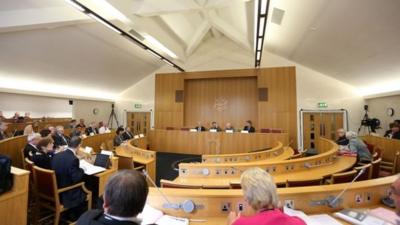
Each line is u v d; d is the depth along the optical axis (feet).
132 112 35.63
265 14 14.71
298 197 5.69
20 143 15.79
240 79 30.96
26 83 23.65
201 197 5.63
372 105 25.63
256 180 3.90
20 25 14.93
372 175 10.23
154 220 5.25
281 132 25.00
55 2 15.16
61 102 34.32
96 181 10.66
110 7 14.69
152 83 34.37
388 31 13.71
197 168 10.34
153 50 23.52
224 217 5.56
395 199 4.22
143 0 16.43
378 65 18.79
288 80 28.12
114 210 3.06
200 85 32.48
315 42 19.99
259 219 3.53
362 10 13.02
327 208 5.76
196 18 24.73
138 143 22.94
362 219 5.14
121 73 30.19
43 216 10.03
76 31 19.30
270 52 29.09
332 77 26.99
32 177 9.61
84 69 25.48
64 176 9.04
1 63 19.34
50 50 20.07
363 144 14.66
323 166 12.19
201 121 32.07
